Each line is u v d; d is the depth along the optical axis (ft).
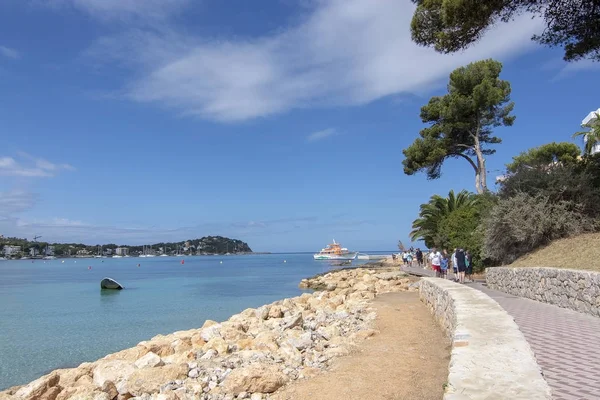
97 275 279.28
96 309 101.30
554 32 62.18
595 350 24.22
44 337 68.64
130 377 33.04
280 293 134.10
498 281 63.31
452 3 60.85
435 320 48.14
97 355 57.06
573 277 40.32
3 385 45.32
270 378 29.37
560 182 69.00
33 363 53.52
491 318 26.61
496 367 16.44
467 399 13.29
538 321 34.37
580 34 61.26
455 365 16.85
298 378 31.22
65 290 160.45
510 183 77.82
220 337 44.06
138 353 43.24
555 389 17.70
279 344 41.96
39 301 121.39
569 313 38.37
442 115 128.26
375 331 43.24
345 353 36.24
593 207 67.21
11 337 68.80
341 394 26.89
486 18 61.77
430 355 34.04
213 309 97.76
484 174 121.90
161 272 303.27
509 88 125.59
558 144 147.74
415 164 131.64
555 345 25.62
